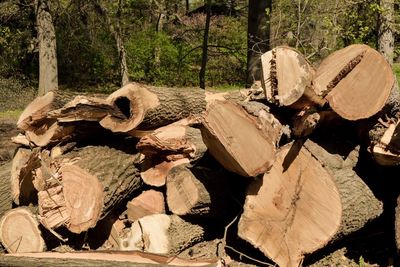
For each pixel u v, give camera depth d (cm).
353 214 448
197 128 481
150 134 471
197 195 450
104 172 461
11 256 403
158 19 2294
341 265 458
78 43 2136
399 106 478
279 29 1341
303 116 434
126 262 385
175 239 452
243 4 2391
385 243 486
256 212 426
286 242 426
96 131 498
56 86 1639
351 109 445
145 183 493
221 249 443
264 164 413
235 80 2117
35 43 2038
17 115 1525
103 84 2175
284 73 436
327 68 440
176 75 2153
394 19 1067
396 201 466
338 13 1084
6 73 2012
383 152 446
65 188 448
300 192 435
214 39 2181
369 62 446
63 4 2017
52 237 475
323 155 455
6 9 1912
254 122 412
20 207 487
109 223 484
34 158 473
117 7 2081
